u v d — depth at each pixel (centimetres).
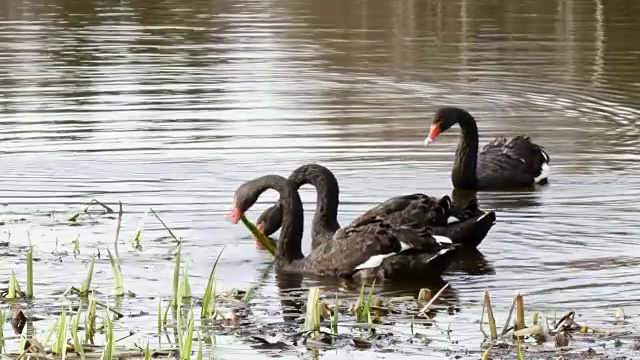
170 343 1083
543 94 2512
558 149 2022
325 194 1453
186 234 1484
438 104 2412
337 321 1130
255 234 1407
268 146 2011
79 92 2514
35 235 1457
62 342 1029
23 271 1307
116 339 1093
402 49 3097
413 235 1315
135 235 1439
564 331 1104
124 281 1279
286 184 1377
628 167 1889
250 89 2553
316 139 2073
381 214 1377
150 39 3262
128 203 1630
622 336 1088
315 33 3359
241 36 3312
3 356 1031
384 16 3684
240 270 1350
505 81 2659
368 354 1051
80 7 3928
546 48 3094
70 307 1095
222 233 1497
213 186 1733
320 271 1333
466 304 1208
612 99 2458
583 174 1848
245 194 1393
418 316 1166
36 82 2631
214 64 2872
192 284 1280
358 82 2652
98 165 1861
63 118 2244
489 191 1773
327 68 2820
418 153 1989
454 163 1783
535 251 1412
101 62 2898
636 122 2239
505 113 2327
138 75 2722
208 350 1066
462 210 1427
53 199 1648
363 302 1207
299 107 2362
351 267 1316
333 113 2306
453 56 2988
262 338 1099
